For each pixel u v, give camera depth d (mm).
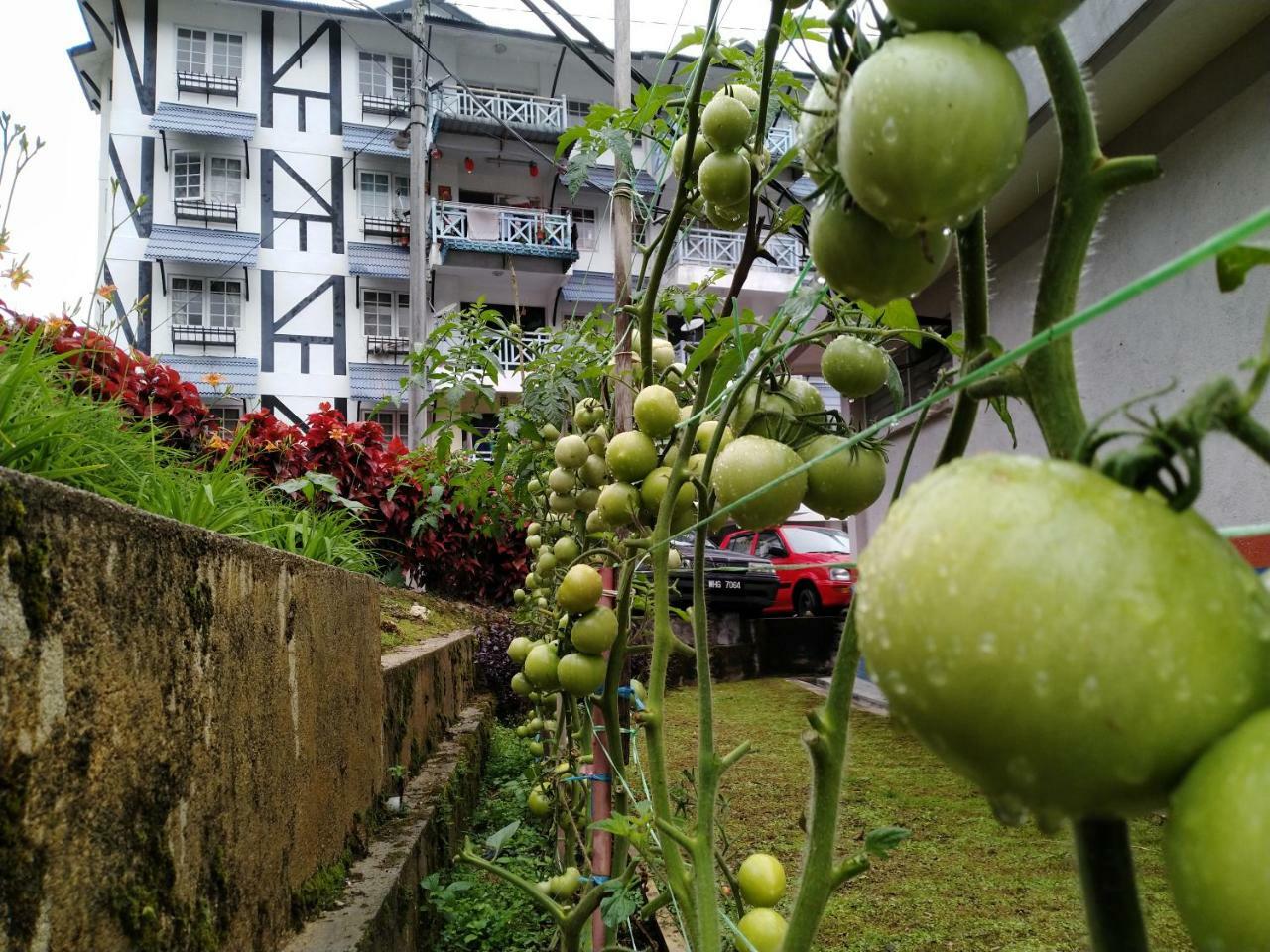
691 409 1679
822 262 660
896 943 2383
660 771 1286
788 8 1215
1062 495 388
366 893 1952
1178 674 354
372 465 6457
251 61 16359
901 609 401
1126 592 361
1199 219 3480
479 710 5168
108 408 2021
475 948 2682
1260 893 315
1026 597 365
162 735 1234
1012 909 2602
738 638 8188
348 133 16438
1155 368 3666
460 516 7258
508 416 3129
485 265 15602
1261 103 3191
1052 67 521
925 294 5145
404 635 4730
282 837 1695
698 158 1597
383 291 16703
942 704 383
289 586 1873
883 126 490
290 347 16172
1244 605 379
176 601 1308
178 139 15922
